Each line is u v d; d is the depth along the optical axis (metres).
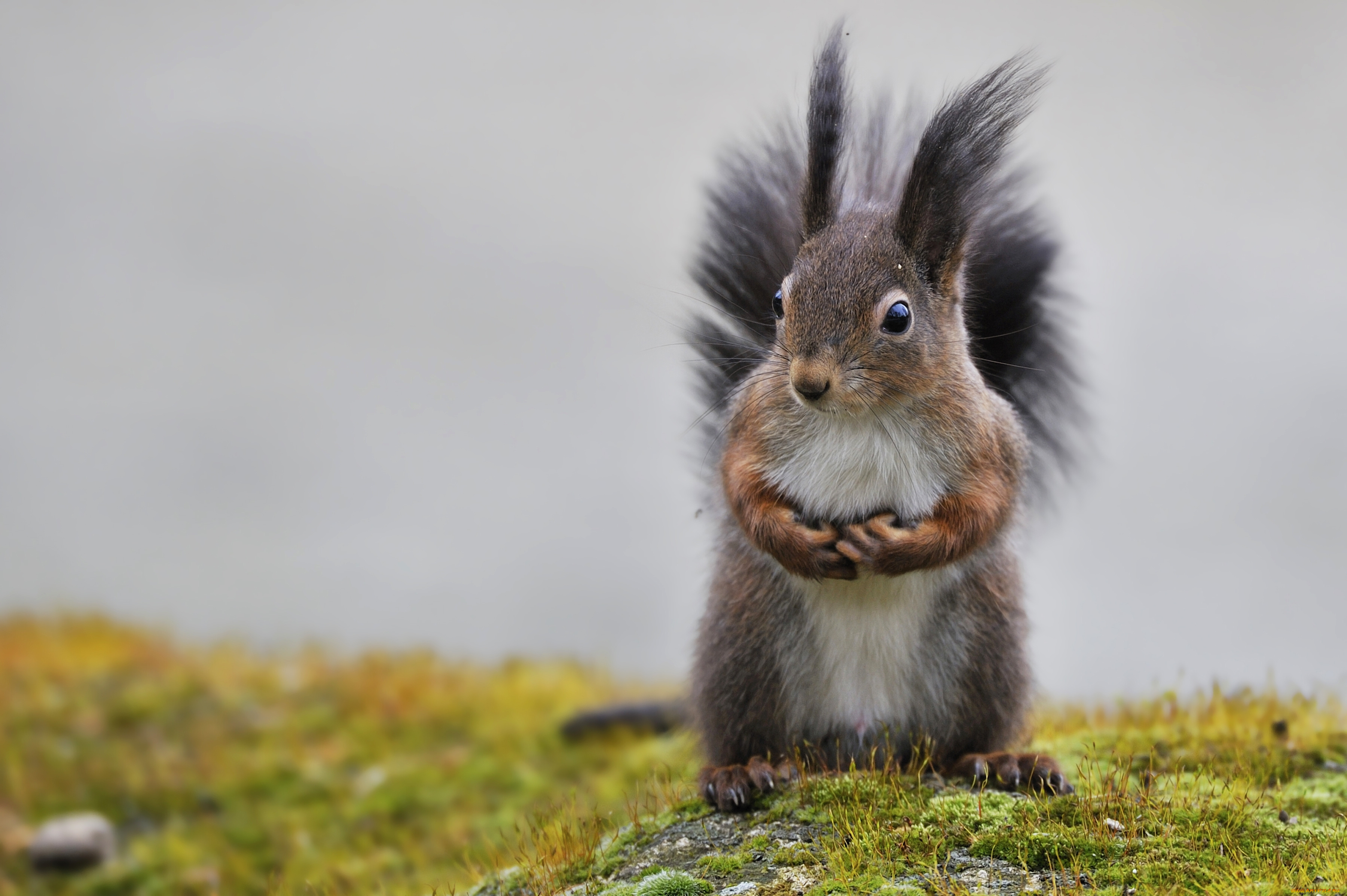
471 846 15.04
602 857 10.27
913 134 11.95
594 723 18.00
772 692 10.57
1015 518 10.49
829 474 9.86
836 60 10.41
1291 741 12.70
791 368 9.56
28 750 17.70
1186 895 8.41
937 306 10.00
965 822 9.41
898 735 10.64
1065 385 12.23
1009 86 10.03
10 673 20.06
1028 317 11.84
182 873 15.14
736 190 11.74
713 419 11.65
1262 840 9.23
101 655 21.05
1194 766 12.02
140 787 16.86
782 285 10.19
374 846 15.55
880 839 9.28
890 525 9.86
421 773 17.12
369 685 19.83
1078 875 8.55
